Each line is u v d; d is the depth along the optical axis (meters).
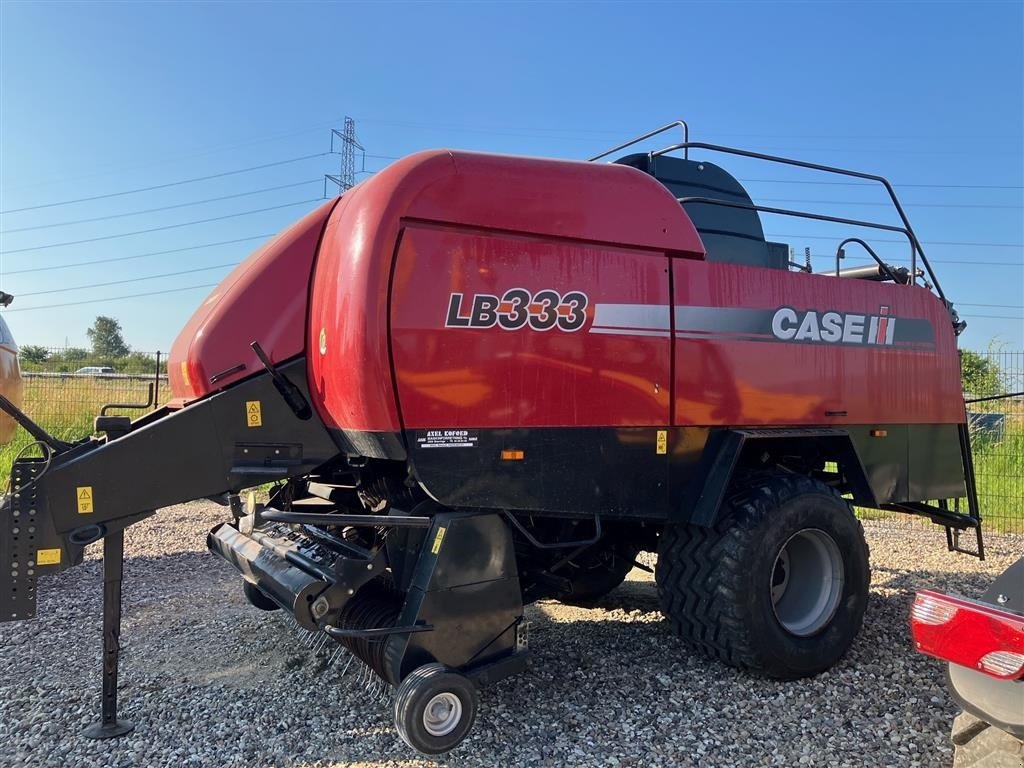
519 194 3.49
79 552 3.29
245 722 3.53
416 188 3.27
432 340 3.26
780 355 4.18
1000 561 6.88
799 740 3.36
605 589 5.01
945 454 5.00
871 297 4.60
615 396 3.66
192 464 3.46
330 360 3.36
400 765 3.15
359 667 4.11
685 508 3.91
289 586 3.33
